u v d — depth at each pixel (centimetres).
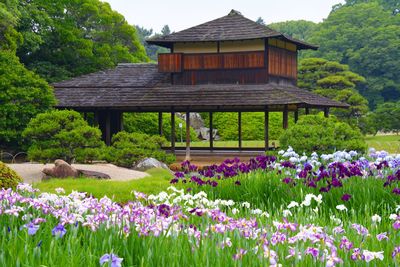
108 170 2217
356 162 1066
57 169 1995
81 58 4600
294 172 1127
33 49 4081
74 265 407
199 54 3281
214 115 5091
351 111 4969
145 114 4309
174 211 656
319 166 1096
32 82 2914
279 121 4850
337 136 2341
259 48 3198
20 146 3061
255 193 1059
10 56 2975
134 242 490
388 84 7538
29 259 416
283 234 511
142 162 2492
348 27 8425
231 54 3238
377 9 8912
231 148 3638
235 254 439
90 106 3178
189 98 3102
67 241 466
